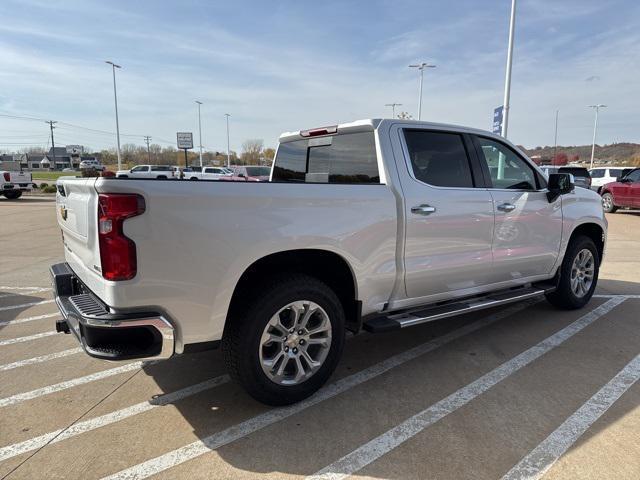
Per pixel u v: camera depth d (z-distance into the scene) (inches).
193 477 95.7
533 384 135.5
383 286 137.2
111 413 120.9
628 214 654.5
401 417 118.2
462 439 108.0
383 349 164.4
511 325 187.8
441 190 146.9
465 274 156.3
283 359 119.8
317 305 122.0
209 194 103.7
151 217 98.0
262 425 114.8
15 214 644.7
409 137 145.8
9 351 161.8
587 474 95.3
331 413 120.4
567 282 197.0
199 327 106.7
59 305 118.1
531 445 105.3
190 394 131.3
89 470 97.7
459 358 155.4
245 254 108.7
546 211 180.2
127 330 99.8
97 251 101.5
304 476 95.9
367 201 129.2
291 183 116.5
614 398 126.5
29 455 102.8
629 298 224.2
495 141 169.2
